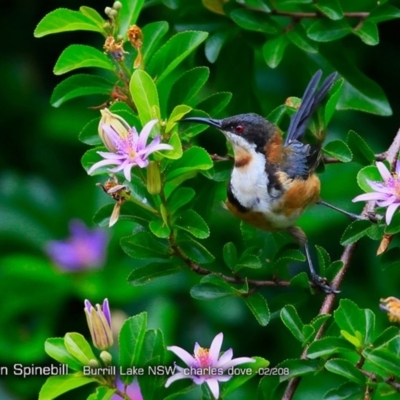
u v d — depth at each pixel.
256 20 9.97
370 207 8.98
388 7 9.89
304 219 12.58
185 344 12.50
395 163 8.59
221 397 7.68
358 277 13.11
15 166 14.90
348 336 7.43
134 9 9.02
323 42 10.25
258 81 13.70
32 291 11.77
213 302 12.70
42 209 13.18
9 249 12.91
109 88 9.04
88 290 11.71
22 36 15.27
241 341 12.75
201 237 8.16
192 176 9.00
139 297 11.98
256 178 9.34
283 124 10.12
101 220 8.55
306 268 13.00
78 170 14.90
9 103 14.93
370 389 7.49
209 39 10.24
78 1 15.02
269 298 12.70
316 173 9.84
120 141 7.84
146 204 8.39
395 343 7.18
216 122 9.32
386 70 14.34
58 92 9.04
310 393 11.67
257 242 9.96
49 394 7.38
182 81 8.83
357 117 14.08
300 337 7.89
